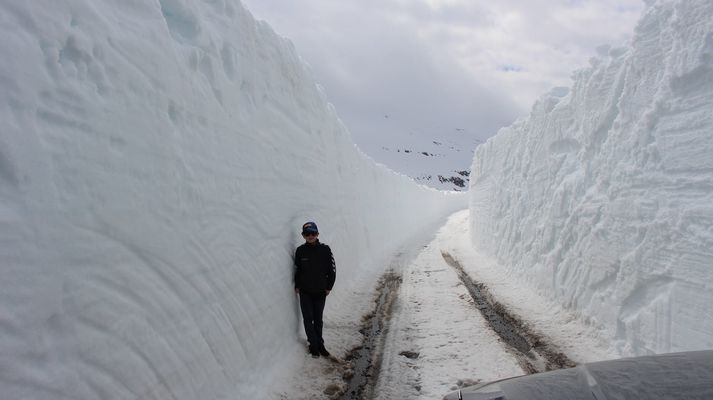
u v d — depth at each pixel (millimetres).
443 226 26859
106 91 2588
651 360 2568
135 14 2992
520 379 2842
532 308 7535
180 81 3381
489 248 13047
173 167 3207
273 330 4855
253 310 4363
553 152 8562
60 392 2123
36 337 2035
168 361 2980
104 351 2439
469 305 7961
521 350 5727
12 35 2027
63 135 2262
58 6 2293
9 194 1962
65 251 2229
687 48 4707
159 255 2994
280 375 4625
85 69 2451
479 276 10562
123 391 2545
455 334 6332
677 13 4887
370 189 14586
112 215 2570
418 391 4582
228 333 3842
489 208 13727
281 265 5273
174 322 3104
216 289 3727
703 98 4523
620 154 5848
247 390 3979
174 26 3684
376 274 10859
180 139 3332
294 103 6402
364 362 5398
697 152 4473
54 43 2244
